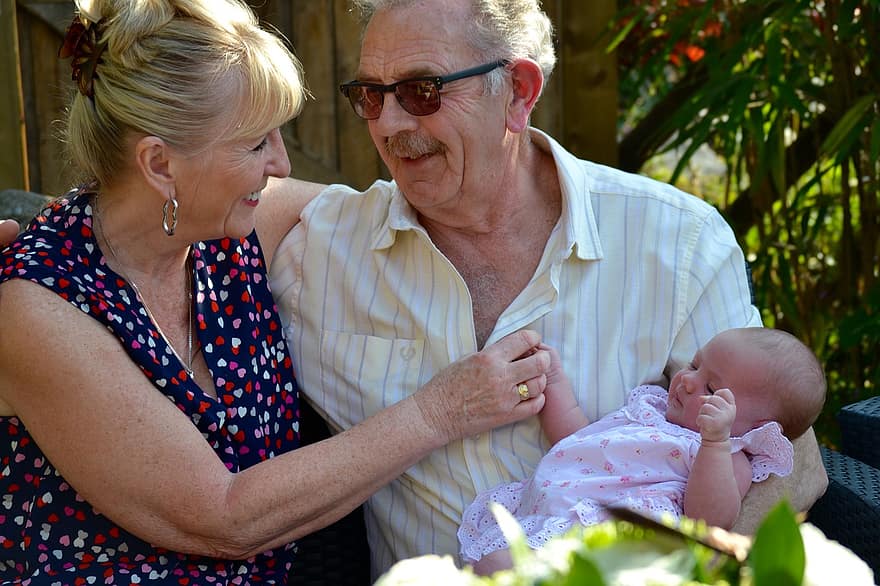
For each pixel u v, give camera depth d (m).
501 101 1.94
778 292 3.46
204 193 1.78
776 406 1.89
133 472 1.71
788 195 3.85
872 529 1.88
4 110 3.62
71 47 1.75
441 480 2.04
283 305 2.18
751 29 3.25
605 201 2.09
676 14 3.66
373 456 1.85
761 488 1.87
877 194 3.32
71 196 1.86
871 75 3.25
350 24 3.76
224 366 1.94
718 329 2.05
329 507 1.85
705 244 2.07
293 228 2.22
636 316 2.05
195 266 1.95
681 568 0.87
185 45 1.70
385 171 3.88
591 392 2.04
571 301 2.05
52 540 1.78
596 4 3.73
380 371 2.10
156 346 1.82
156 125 1.71
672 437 1.88
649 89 4.49
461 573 0.94
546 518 1.83
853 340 3.06
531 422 2.04
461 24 1.88
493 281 2.09
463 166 1.95
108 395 1.70
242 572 1.91
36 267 1.71
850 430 2.21
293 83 1.80
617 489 1.85
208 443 1.86
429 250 2.06
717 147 3.88
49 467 1.78
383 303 2.11
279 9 3.75
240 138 1.76
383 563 2.17
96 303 1.74
